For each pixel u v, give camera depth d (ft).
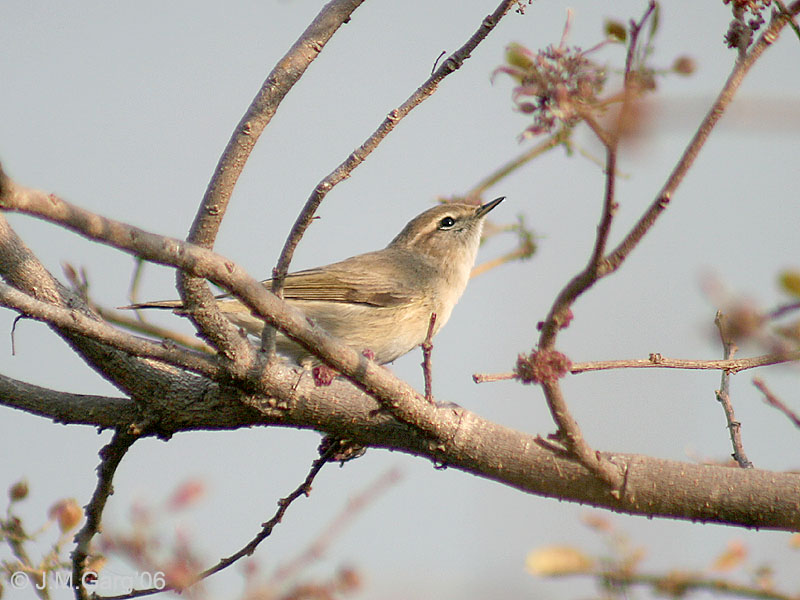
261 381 33.30
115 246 24.71
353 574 29.73
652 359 31.58
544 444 30.81
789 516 32.22
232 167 28.84
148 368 34.27
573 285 25.40
